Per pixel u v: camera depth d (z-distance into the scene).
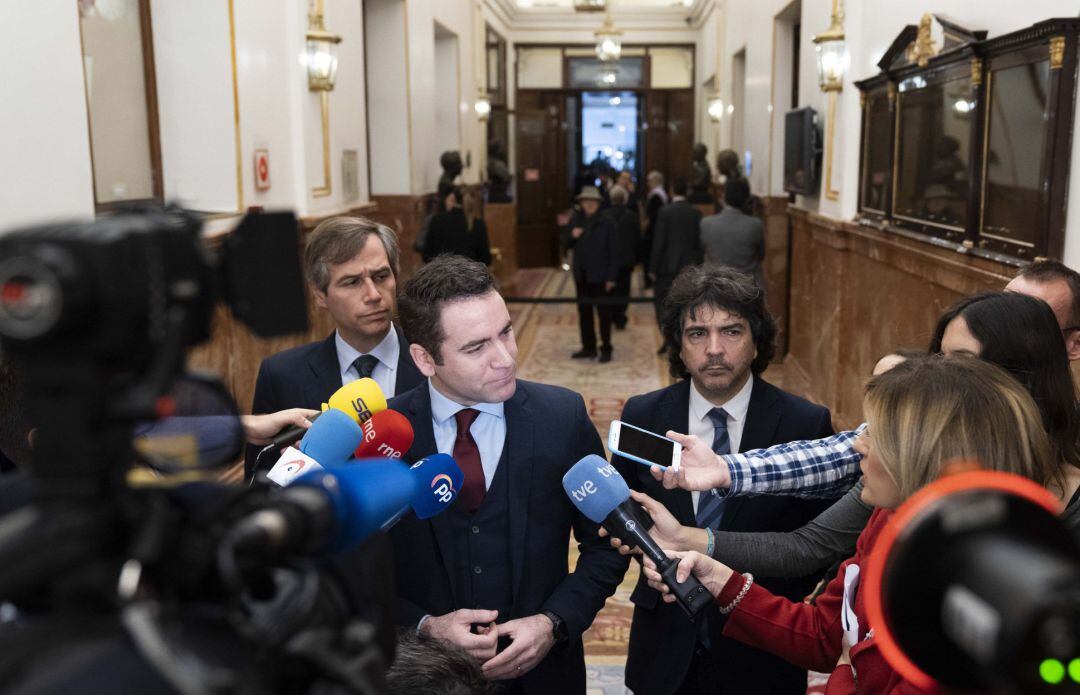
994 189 3.96
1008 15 3.90
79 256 0.48
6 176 3.24
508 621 1.98
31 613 0.53
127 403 0.51
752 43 11.30
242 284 0.66
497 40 16.44
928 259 4.75
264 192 5.89
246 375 5.29
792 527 2.29
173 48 5.28
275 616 0.59
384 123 9.66
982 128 4.06
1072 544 0.56
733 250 8.45
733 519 2.24
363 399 1.89
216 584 0.57
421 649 1.34
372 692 0.58
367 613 0.77
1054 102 3.31
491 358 1.87
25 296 0.47
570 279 16.52
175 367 0.54
